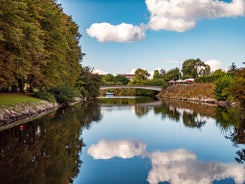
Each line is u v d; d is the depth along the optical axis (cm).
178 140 2125
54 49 4359
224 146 1909
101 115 3891
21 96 4209
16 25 2450
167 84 13262
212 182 1220
